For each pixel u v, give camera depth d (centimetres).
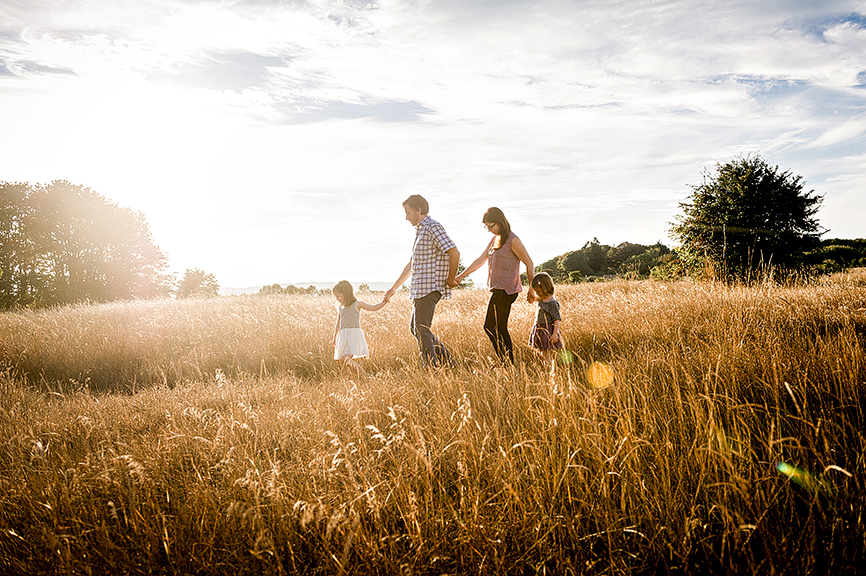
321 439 288
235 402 429
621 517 198
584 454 237
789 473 202
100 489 249
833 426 243
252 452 282
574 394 291
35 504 241
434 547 189
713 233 1714
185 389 498
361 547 191
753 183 1716
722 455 195
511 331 641
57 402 471
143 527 216
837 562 173
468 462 246
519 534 198
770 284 677
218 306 1156
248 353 714
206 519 221
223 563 193
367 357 634
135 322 937
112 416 408
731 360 345
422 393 392
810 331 496
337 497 222
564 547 191
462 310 1059
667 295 731
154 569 198
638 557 184
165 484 255
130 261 3017
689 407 273
